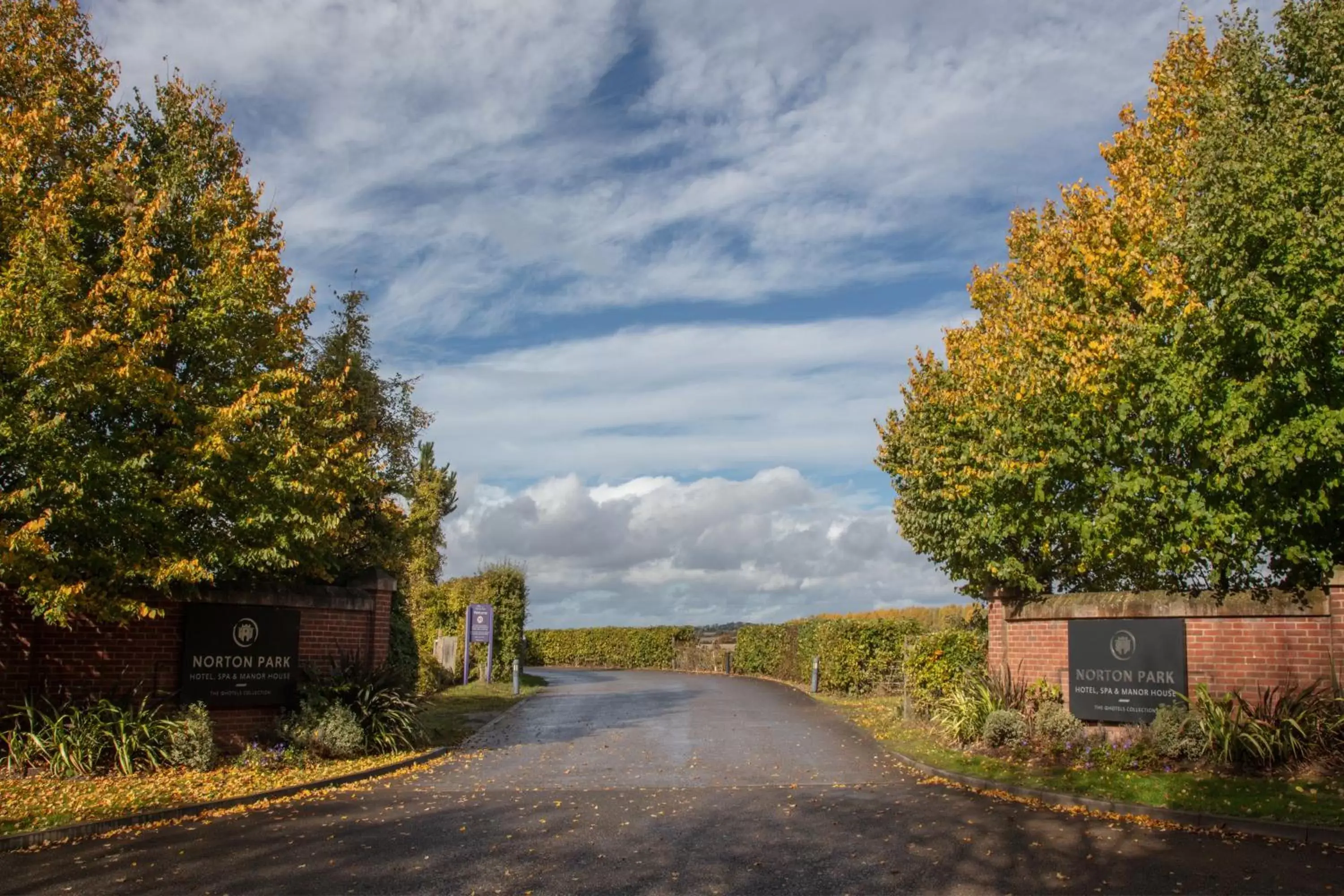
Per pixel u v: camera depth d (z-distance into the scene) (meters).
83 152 13.62
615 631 52.50
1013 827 9.94
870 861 8.72
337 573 18.19
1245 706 12.05
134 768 12.84
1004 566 15.81
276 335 14.52
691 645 47.41
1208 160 11.96
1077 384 13.76
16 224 12.01
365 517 20.36
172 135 15.02
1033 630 15.39
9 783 11.88
